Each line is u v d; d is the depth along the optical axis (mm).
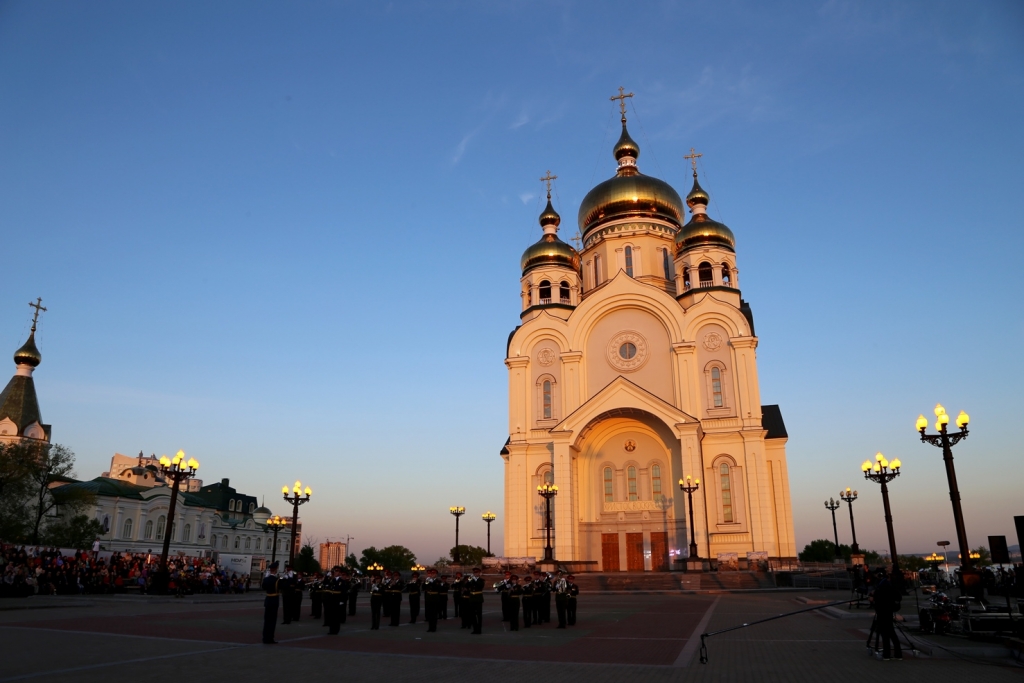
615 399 52750
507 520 57406
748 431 52688
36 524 64375
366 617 27125
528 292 65125
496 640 19422
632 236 65625
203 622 22875
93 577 37812
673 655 16484
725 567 47094
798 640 19203
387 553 137500
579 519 55281
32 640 17156
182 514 90188
